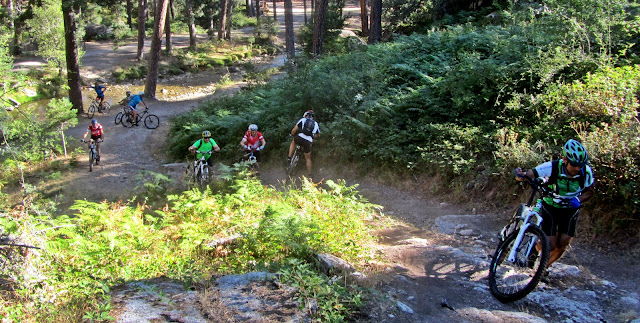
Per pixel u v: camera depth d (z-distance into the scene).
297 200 7.39
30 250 4.05
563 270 5.20
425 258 5.76
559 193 4.39
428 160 9.28
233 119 15.64
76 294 3.94
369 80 12.67
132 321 3.50
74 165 16.78
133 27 55.84
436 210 8.35
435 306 4.32
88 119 24.88
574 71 9.60
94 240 5.64
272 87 19.27
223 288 4.19
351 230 6.09
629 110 7.52
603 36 10.23
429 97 10.98
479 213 7.86
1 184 13.76
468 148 9.08
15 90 25.59
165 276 4.73
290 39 32.88
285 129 13.10
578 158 4.14
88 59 39.44
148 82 30.38
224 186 10.37
